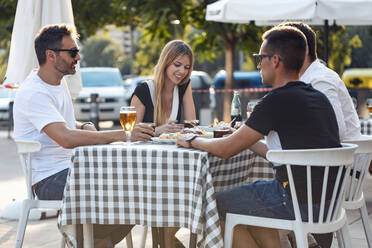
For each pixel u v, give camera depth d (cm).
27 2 605
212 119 1558
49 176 415
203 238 329
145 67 3656
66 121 437
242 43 1503
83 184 354
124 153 346
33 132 418
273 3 796
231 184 406
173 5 1418
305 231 336
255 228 371
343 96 461
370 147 401
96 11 1616
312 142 339
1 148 1212
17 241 407
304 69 454
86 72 1709
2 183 801
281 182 354
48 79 424
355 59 2648
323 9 773
